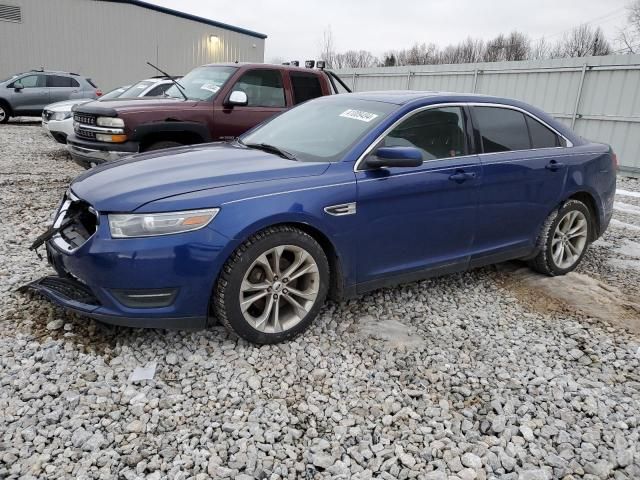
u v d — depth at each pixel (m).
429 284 4.20
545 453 2.34
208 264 2.73
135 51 21.92
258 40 26.12
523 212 4.05
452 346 3.25
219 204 2.76
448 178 3.53
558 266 4.41
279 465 2.18
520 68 11.70
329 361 2.98
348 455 2.28
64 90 16.06
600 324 3.63
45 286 3.09
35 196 6.41
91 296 2.85
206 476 2.11
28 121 17.11
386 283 3.50
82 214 3.01
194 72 7.36
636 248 5.48
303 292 3.15
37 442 2.23
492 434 2.47
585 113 10.67
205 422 2.42
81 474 2.08
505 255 4.10
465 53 49.91
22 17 19.53
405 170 3.37
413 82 14.40
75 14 20.41
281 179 2.99
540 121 4.25
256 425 2.41
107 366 2.80
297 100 7.19
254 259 2.86
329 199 3.05
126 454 2.20
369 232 3.26
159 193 2.75
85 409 2.46
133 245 2.64
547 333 3.48
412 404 2.65
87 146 6.12
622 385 2.90
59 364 2.77
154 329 3.18
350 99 3.98
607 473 2.24
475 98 3.90
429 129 3.61
